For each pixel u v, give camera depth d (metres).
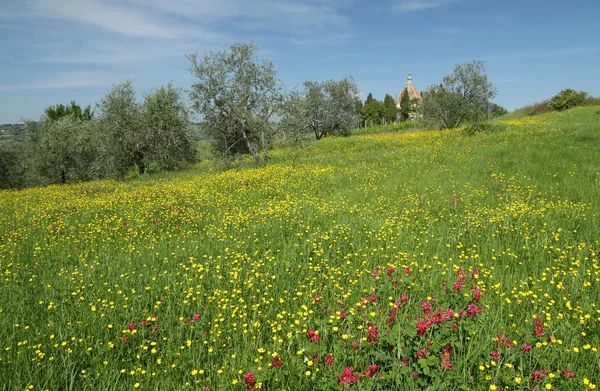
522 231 8.03
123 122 26.31
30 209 14.70
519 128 32.50
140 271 6.88
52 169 29.70
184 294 5.91
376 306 4.89
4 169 31.36
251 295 5.81
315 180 15.69
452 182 13.45
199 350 4.47
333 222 9.49
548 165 14.60
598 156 15.38
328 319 4.68
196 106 24.09
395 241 7.96
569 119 40.75
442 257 6.95
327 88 60.00
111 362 4.34
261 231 9.11
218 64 23.84
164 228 10.40
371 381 3.49
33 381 3.97
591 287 5.59
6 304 5.69
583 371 3.75
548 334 4.20
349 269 6.65
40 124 30.78
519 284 5.83
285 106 24.84
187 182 18.94
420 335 3.92
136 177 28.03
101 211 13.11
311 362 3.68
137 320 5.23
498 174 14.16
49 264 7.73
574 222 8.40
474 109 33.47
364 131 61.81
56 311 5.48
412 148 25.48
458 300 4.92
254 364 4.19
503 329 4.40
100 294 6.03
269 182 16.03
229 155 26.02
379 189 13.27
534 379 3.43
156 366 4.30
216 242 8.55
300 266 6.88
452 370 3.64
